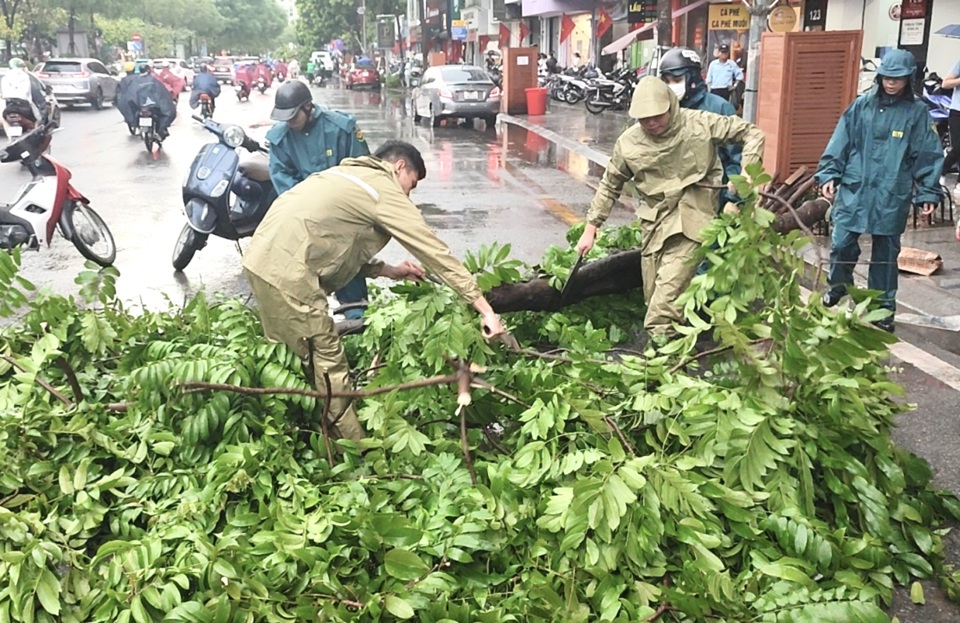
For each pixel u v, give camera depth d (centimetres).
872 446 372
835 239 624
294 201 389
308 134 613
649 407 353
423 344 397
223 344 438
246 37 14025
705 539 308
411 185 421
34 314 441
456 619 285
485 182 1355
